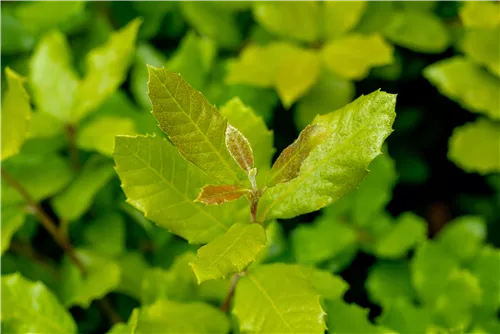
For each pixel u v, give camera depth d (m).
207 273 0.26
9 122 0.32
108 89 0.36
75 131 0.37
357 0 0.38
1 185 0.35
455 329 0.33
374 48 0.37
